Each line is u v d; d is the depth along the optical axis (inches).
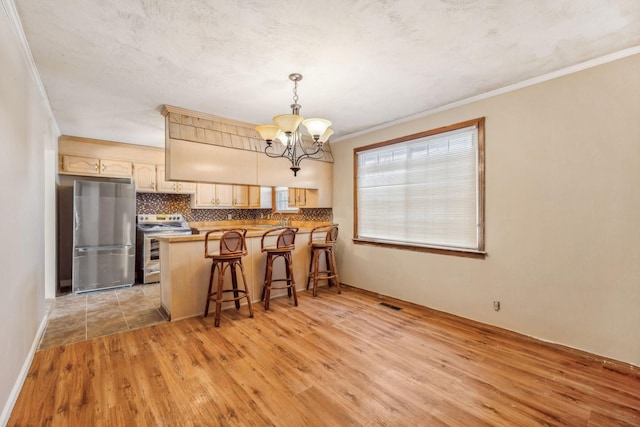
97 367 91.0
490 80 108.9
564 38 82.7
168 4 67.6
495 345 106.8
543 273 107.3
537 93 107.3
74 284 169.6
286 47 85.9
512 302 114.8
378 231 166.9
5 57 67.8
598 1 67.8
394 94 120.7
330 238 175.2
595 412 72.0
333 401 75.7
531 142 109.2
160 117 145.5
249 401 75.5
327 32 78.7
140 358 96.6
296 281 175.5
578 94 98.7
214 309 142.1
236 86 111.5
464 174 129.1
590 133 96.8
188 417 69.7
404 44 84.8
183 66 96.3
